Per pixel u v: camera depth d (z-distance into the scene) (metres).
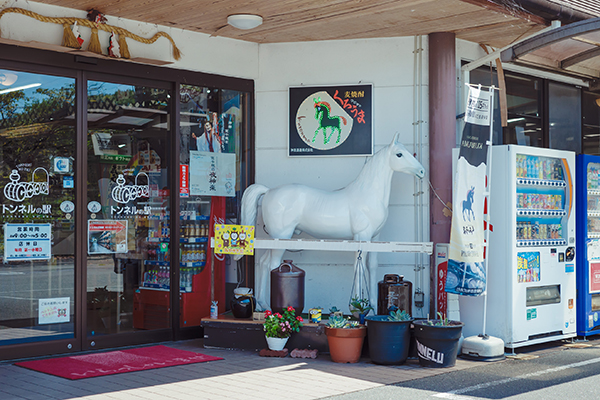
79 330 6.22
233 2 5.93
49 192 6.12
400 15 6.37
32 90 6.02
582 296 7.18
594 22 5.86
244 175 7.58
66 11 6.10
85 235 6.30
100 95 6.44
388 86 7.29
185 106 7.05
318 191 6.71
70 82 6.23
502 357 6.05
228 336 6.39
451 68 7.09
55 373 5.21
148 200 6.79
